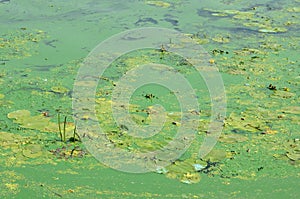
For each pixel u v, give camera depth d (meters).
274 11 9.99
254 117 6.07
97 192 4.70
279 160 5.28
